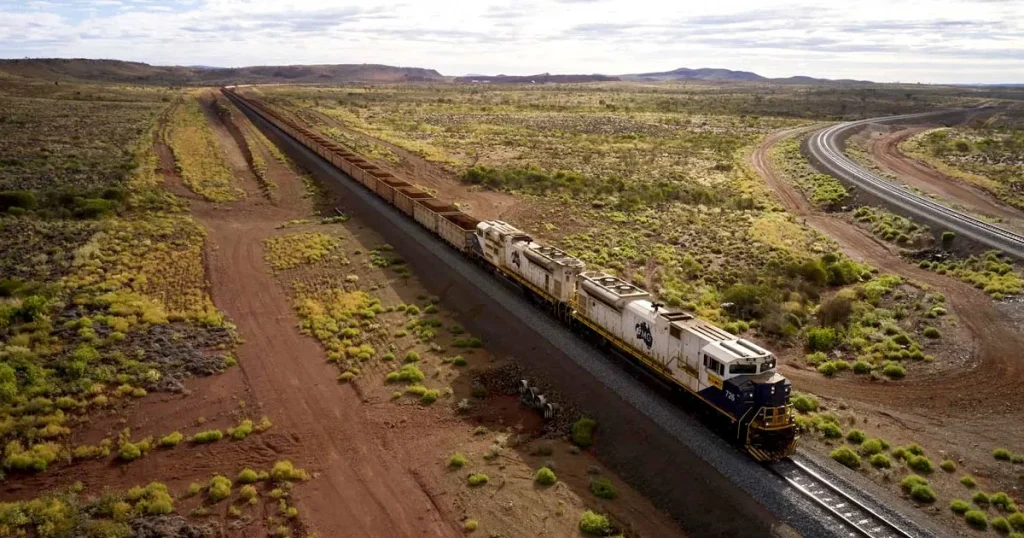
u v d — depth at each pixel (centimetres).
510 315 4122
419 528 2288
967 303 4581
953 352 3812
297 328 4116
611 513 2356
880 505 2327
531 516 2338
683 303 4559
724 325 4212
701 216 7306
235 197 7631
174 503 2409
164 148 10400
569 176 8969
